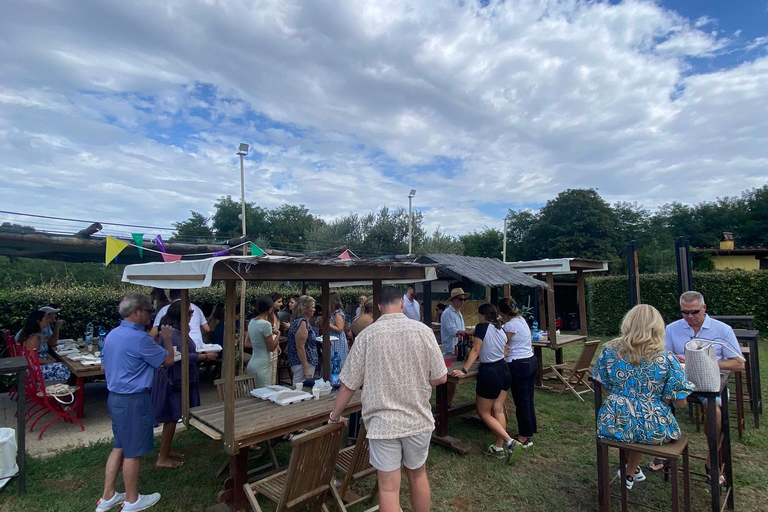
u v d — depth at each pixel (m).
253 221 42.44
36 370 5.00
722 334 4.01
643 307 3.07
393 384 2.69
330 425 2.88
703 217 40.75
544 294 8.05
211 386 7.43
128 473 3.32
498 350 4.41
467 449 4.53
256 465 4.27
